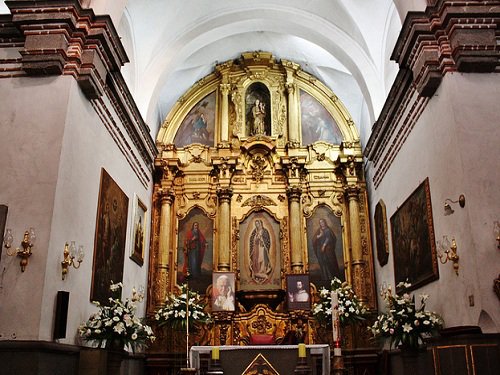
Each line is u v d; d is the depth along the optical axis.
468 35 7.74
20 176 7.30
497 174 7.30
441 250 7.95
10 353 6.31
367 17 12.02
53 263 7.07
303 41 14.13
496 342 6.14
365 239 13.41
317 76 15.10
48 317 6.85
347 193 13.79
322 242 13.53
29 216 7.09
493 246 6.96
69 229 7.65
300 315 12.33
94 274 8.56
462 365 6.13
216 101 14.95
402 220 10.23
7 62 7.97
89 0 8.63
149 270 13.08
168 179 13.83
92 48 8.10
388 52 12.02
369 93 12.36
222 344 12.22
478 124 7.55
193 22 12.88
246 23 13.52
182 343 12.34
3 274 6.80
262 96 15.12
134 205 11.45
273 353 8.17
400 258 10.42
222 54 14.87
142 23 12.28
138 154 12.15
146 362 12.05
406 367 8.39
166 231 13.37
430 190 8.61
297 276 12.66
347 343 12.28
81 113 8.20
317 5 12.53
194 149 14.29
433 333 8.16
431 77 8.02
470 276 7.04
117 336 7.92
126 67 12.20
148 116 12.45
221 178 13.85
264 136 14.13
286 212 13.74
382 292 11.18
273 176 14.10
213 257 13.39
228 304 12.45
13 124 7.59
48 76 7.84
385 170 11.76
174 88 14.88
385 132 11.34
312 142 14.59
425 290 8.91
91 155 8.67
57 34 7.82
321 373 8.89
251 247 13.45
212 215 13.77
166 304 12.11
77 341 7.80
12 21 7.87
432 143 8.52
